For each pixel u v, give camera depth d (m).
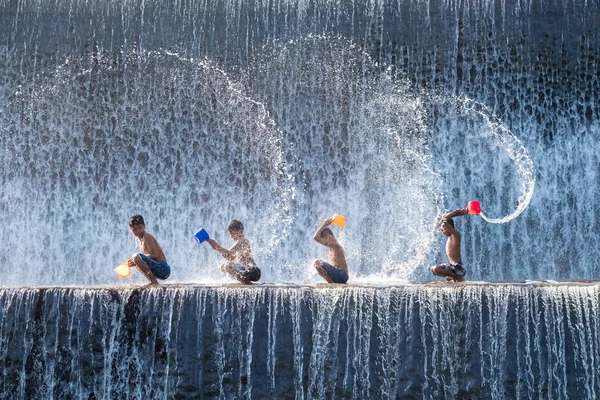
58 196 32.75
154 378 22.19
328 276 24.28
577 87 32.12
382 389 21.45
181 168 32.88
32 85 33.62
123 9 33.94
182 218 32.47
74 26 33.97
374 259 31.61
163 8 33.84
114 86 33.50
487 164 31.98
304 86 33.00
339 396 21.59
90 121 33.31
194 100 33.28
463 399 21.11
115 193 32.72
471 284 21.84
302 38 33.28
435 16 32.81
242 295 22.28
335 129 32.66
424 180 31.98
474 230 31.44
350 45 33.03
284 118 32.94
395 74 32.72
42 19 34.09
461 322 21.41
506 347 21.12
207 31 33.62
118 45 33.72
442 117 32.38
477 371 21.16
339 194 32.22
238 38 33.50
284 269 31.83
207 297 22.36
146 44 33.66
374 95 32.69
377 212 31.95
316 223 32.09
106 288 22.75
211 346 22.16
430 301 21.61
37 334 22.64
